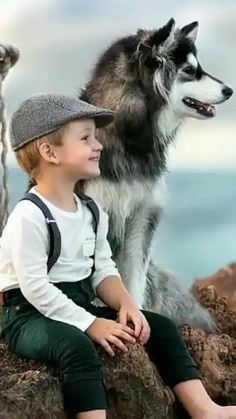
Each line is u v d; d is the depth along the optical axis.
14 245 4.89
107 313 5.23
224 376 5.86
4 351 5.12
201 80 6.71
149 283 7.11
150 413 5.07
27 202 4.99
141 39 6.57
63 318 4.85
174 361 5.12
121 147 6.50
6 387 4.77
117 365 5.02
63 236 4.98
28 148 5.12
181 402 5.09
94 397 4.60
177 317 7.06
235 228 8.08
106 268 5.30
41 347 4.77
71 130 5.04
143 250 6.80
